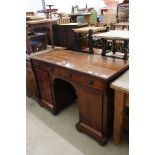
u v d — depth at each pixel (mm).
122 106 1424
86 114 1740
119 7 3588
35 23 2102
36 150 1706
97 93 1488
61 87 2158
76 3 7078
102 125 1637
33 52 2248
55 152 1668
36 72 2207
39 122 2105
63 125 2029
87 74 1453
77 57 1913
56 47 2465
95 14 4848
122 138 1764
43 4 6934
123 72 1509
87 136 1827
